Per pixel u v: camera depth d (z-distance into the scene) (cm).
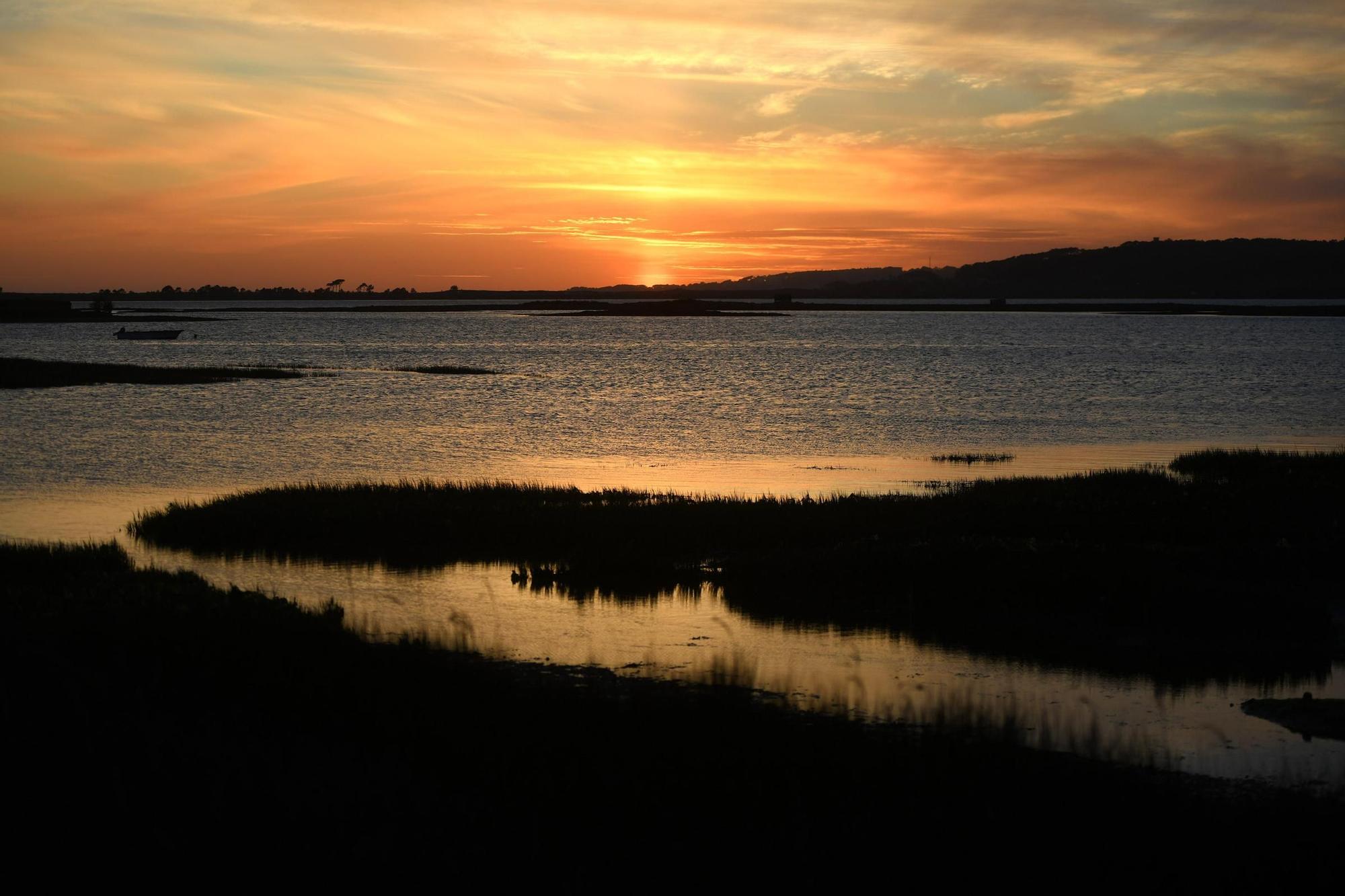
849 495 3109
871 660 1738
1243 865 1037
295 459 4034
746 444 4550
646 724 1375
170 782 1166
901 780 1222
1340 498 2897
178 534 2562
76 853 1020
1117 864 1040
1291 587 2139
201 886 973
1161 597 2008
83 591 1886
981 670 1686
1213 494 2939
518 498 2936
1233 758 1317
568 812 1132
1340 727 1423
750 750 1296
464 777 1208
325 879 990
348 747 1280
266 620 1750
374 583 2214
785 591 2123
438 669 1570
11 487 3384
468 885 988
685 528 2578
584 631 1884
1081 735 1395
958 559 2228
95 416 5181
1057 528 2558
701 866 1030
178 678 1490
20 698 1383
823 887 997
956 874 1022
